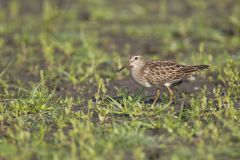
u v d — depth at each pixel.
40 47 20.27
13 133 11.95
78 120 12.54
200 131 11.49
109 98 14.23
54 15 23.31
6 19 24.25
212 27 22.25
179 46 19.88
